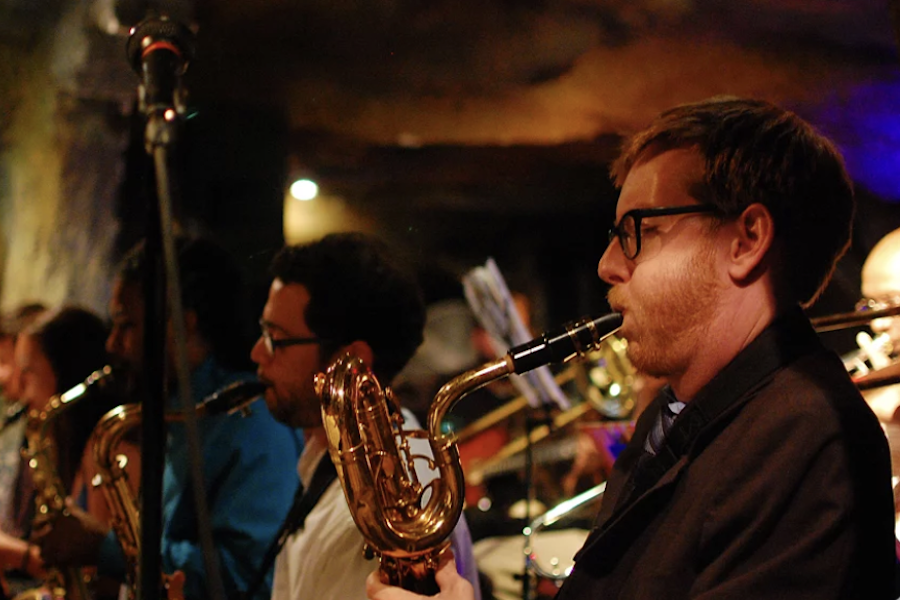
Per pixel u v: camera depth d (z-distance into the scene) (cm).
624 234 126
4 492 350
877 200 389
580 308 620
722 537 106
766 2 350
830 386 111
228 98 361
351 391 148
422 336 197
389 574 139
